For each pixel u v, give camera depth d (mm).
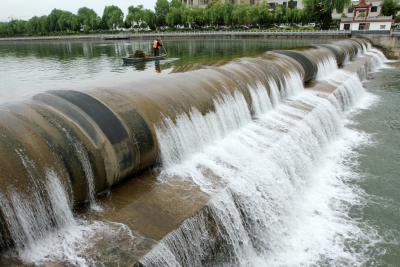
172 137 8547
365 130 15688
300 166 10750
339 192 10492
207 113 10031
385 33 47094
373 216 9320
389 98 20719
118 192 7195
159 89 9609
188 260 6199
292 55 19312
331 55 24109
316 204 9828
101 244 5625
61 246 5566
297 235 8453
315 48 24609
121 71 19344
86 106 7398
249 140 10469
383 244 8273
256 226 7844
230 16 79188
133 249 5520
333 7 60156
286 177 9367
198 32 74375
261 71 14461
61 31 96312
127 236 5820
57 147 6074
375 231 8719
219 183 7699
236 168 8523
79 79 16797
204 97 10227
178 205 6742
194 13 83000
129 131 7445
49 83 15766
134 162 7465
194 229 6387
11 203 5141
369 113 18062
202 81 11172
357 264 7629
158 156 8227
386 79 25875
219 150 9516
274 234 8117
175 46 42250
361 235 8555
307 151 11578
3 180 5133
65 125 6562
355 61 28984
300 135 11672
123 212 6488
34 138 5918
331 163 12461
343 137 14961
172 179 7816
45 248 5516
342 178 11359
